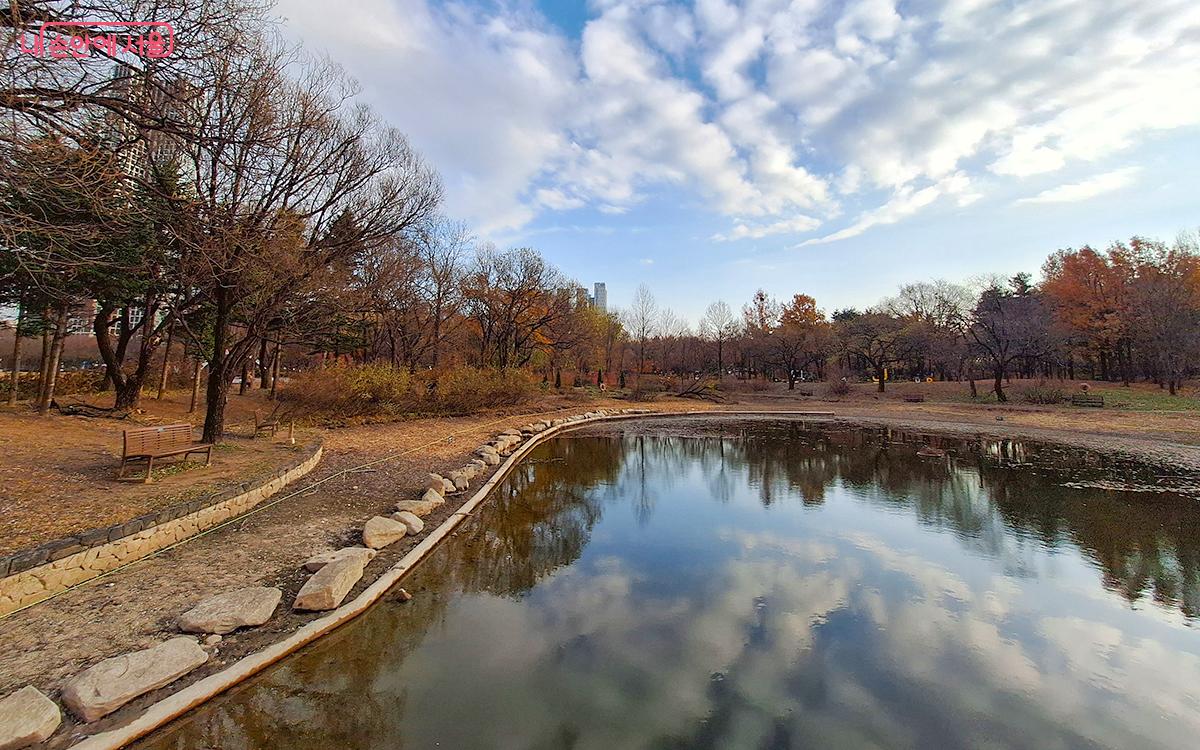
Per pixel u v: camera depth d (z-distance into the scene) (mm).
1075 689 4660
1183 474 14125
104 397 18094
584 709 4199
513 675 4660
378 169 13969
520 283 31359
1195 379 32750
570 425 25844
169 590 5297
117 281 12344
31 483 7117
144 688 3727
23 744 3131
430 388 21516
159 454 7965
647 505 11367
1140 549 8375
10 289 12359
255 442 12062
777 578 7215
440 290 27656
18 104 5312
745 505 11398
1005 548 8477
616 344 50656
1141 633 5715
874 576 7297
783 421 28906
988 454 17812
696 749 3758
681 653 5156
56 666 3943
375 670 4629
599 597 6484
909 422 27781
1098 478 13758
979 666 5023
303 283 11883
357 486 9961
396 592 6074
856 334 47188
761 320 54781
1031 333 34062
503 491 11938
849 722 4133
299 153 11195
